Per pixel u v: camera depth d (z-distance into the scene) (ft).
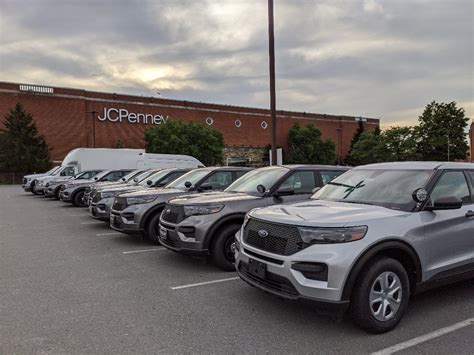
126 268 21.62
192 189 28.45
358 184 17.24
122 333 13.10
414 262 13.73
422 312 14.90
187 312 15.01
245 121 213.46
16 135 147.13
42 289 17.85
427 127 160.66
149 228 27.12
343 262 12.26
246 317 14.51
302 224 13.01
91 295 17.03
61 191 60.08
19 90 150.71
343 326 13.66
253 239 14.58
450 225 14.70
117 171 60.18
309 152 220.23
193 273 20.56
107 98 168.25
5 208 54.54
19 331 13.25
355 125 260.83
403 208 14.40
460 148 159.63
